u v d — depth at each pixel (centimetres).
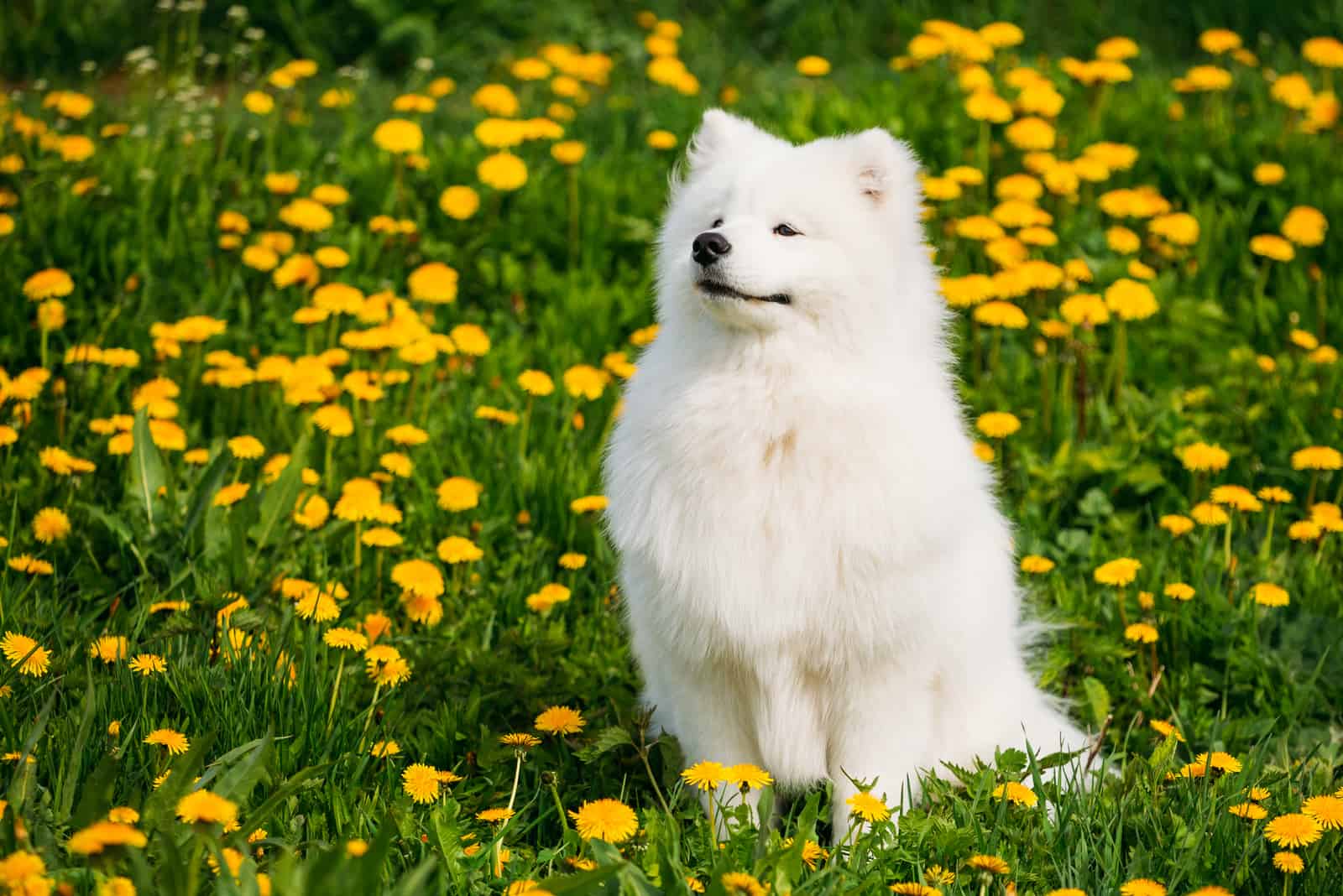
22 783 381
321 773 430
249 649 480
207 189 904
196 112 1014
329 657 524
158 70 1136
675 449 458
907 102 1061
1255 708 568
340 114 1096
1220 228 917
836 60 1348
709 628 453
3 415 668
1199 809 428
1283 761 510
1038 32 1373
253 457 643
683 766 488
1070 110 1082
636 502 464
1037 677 578
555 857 417
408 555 635
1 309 768
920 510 444
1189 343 816
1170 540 659
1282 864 385
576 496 676
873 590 445
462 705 516
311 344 753
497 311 866
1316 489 696
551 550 666
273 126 982
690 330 472
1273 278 905
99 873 342
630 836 388
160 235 870
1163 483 698
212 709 450
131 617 527
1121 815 434
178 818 370
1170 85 1159
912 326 478
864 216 476
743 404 454
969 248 872
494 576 639
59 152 905
